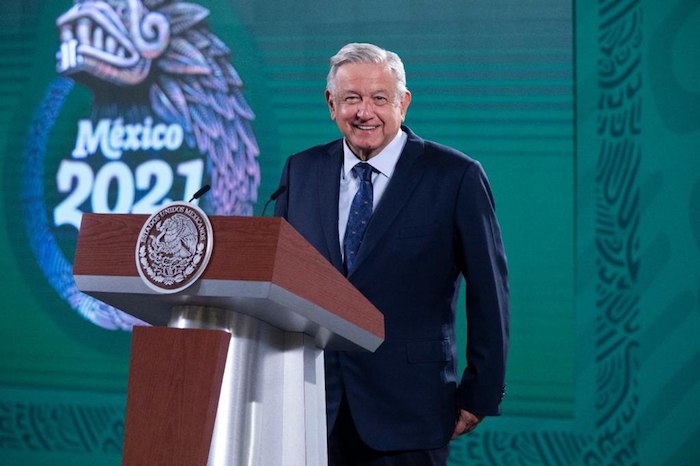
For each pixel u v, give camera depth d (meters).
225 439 5.17
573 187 14.88
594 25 14.93
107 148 16.39
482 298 7.90
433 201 7.97
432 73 15.32
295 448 5.53
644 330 14.58
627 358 14.59
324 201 8.21
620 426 14.55
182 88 16.17
